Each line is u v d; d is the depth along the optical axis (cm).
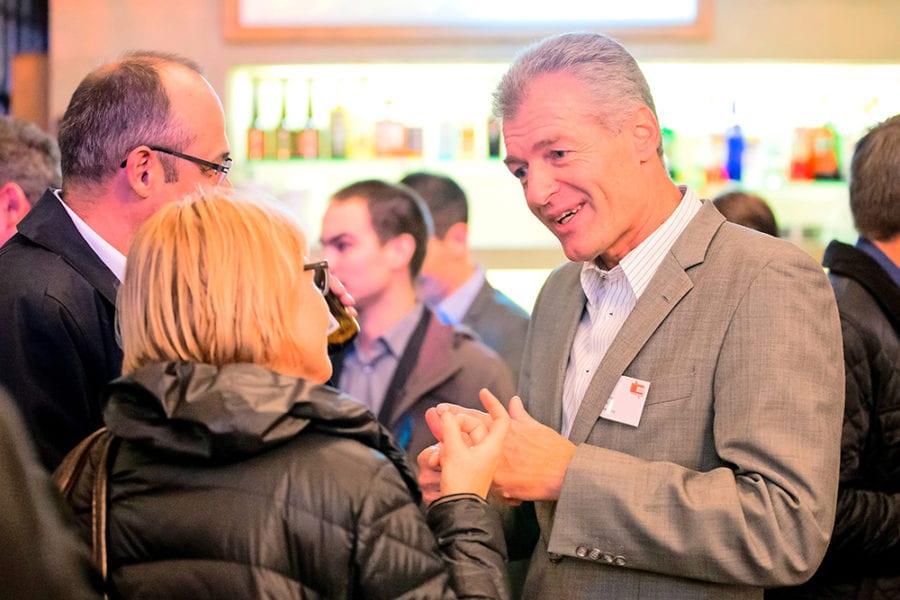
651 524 153
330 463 130
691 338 165
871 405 204
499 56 430
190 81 204
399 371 279
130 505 130
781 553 150
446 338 284
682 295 168
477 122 471
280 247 139
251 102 469
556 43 173
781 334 157
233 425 124
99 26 439
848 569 204
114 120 196
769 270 163
